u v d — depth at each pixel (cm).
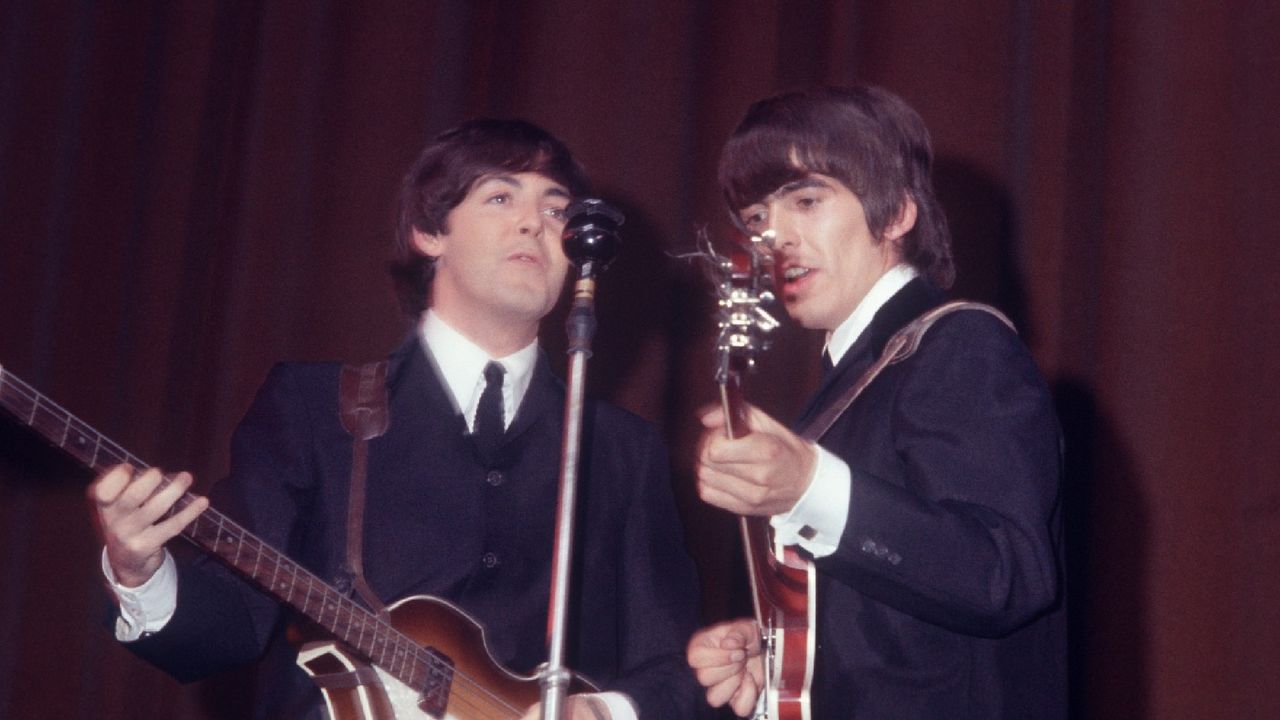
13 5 1015
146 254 995
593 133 953
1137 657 845
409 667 586
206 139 1007
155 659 577
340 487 625
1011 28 916
